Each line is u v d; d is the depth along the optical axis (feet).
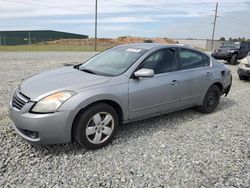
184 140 14.19
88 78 13.21
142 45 16.46
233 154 12.75
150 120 17.12
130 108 13.78
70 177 10.40
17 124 11.82
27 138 11.72
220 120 17.74
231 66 55.72
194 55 17.79
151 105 14.73
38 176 10.39
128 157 12.10
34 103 11.43
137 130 15.34
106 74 14.03
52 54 84.33
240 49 58.95
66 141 11.91
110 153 12.43
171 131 15.40
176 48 16.61
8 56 69.46
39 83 12.87
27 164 11.22
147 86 14.28
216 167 11.48
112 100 12.88
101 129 12.77
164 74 15.37
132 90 13.64
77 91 11.96
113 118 13.08
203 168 11.36
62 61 56.65
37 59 61.82
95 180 10.26
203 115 18.70
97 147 12.74
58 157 11.90
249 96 25.34
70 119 11.62
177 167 11.37
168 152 12.72
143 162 11.69
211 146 13.57
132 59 14.66
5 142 13.01
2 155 11.80
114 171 10.92
